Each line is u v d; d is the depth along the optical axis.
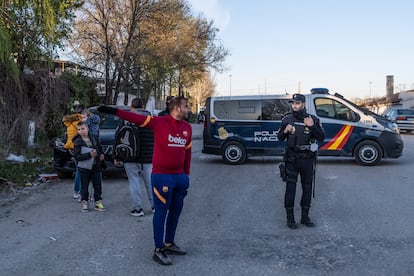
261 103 12.81
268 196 8.29
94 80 20.73
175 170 4.90
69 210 7.31
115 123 11.24
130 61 21.61
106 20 20.95
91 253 5.16
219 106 13.02
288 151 6.21
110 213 7.09
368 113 12.29
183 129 4.93
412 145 18.67
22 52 13.70
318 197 8.09
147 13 21.77
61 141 10.30
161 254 4.83
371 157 12.09
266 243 5.50
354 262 4.81
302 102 6.15
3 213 7.16
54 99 15.27
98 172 7.25
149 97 26.48
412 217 6.62
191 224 6.36
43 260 4.94
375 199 7.89
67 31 15.41
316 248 5.29
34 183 9.83
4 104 13.24
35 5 12.49
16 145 13.74
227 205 7.56
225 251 5.20
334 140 12.22
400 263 4.76
